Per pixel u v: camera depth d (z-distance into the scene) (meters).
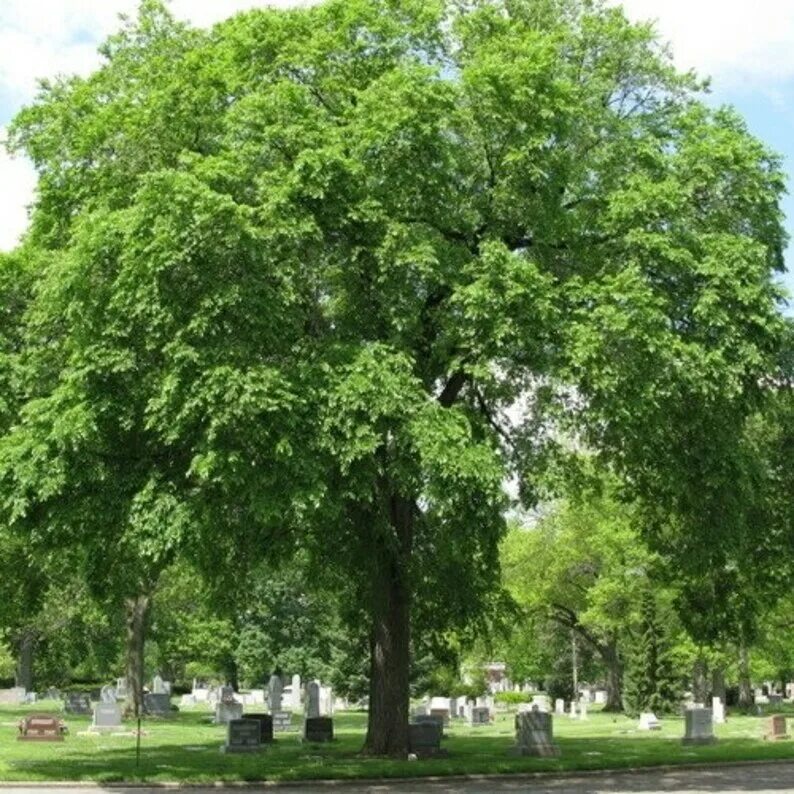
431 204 22.81
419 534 27.17
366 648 43.56
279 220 20.47
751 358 22.11
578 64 26.16
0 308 24.92
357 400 19.75
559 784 22.19
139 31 27.77
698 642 33.44
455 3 26.58
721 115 26.11
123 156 23.64
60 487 20.67
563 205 24.56
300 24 23.94
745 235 24.52
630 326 20.81
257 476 19.61
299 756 27.03
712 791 20.55
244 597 28.03
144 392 20.92
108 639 72.31
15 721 44.66
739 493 25.53
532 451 26.28
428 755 27.56
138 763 24.05
